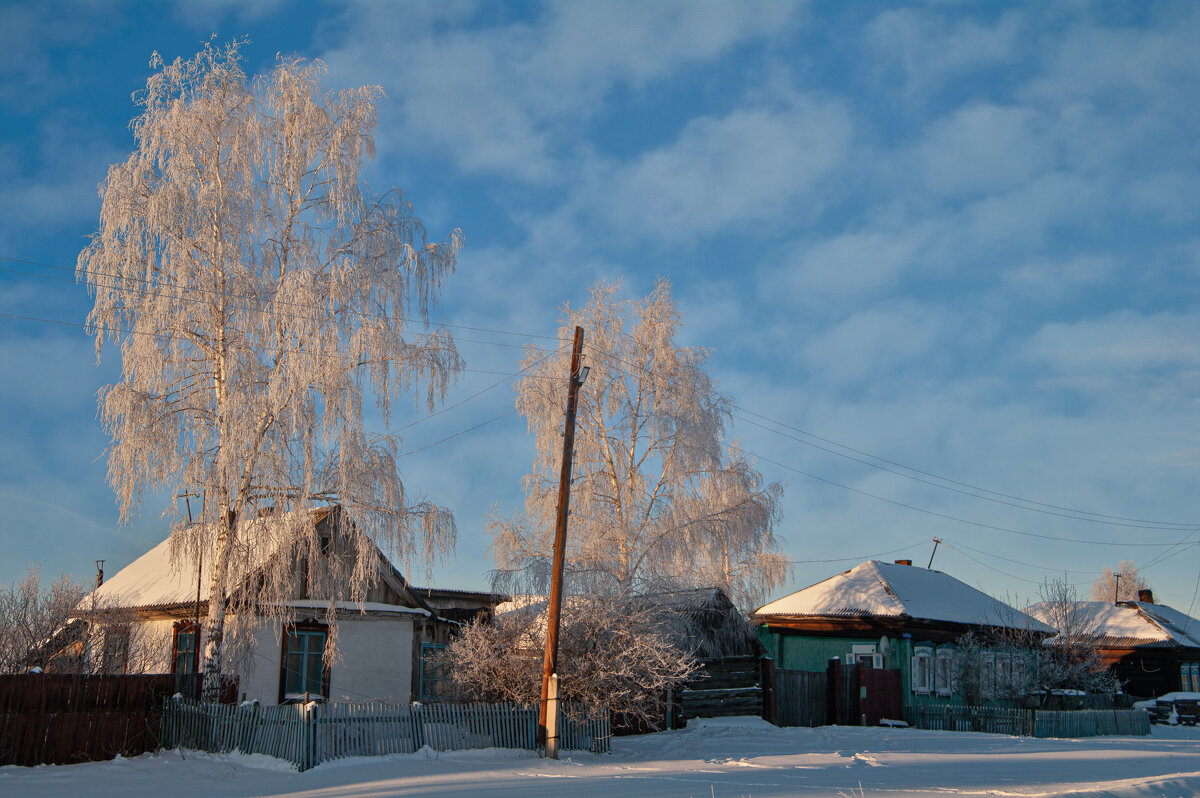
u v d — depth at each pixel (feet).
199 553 66.59
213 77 71.20
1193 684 159.12
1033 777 54.70
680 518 93.30
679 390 96.37
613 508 95.81
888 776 54.24
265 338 67.41
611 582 83.56
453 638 89.35
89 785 48.24
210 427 67.15
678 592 87.51
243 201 69.21
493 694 70.49
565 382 97.30
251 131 70.74
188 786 47.80
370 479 67.46
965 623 114.83
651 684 70.69
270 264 70.18
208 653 66.59
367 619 82.23
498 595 88.28
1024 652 114.52
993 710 97.50
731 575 104.06
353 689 80.53
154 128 68.85
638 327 100.63
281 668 77.41
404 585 84.12
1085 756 70.03
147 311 66.54
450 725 62.08
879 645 111.86
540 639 69.92
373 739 58.08
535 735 65.36
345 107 74.43
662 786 47.47
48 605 78.23
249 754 57.77
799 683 96.68
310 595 79.25
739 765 60.13
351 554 76.69
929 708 102.53
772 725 90.17
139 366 66.39
